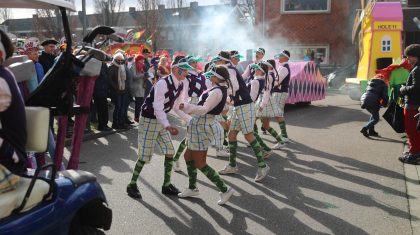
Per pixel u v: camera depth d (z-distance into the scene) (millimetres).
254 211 5086
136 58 10953
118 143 8914
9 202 2594
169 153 5527
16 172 2764
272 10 25859
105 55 3607
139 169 5480
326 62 25516
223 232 4500
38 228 2697
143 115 5375
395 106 7996
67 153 7699
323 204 5320
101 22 31891
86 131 9570
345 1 24875
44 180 2928
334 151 8172
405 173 6645
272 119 12320
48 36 21875
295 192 5777
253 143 6215
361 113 13250
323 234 4457
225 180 6316
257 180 6234
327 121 11820
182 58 5133
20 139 2730
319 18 25344
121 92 10109
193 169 5457
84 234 3117
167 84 5062
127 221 4754
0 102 2568
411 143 7215
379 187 5980
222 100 5121
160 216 4910
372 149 8328
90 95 3549
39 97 3195
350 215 4969
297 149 8352
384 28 15289
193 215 4949
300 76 14102
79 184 3051
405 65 8375
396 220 4820
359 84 16141
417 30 23609
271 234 4461
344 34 25125
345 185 6078
